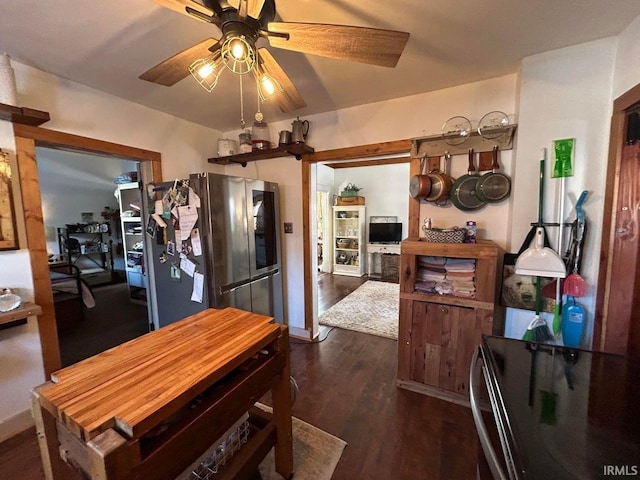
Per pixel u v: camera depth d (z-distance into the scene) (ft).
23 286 6.07
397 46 3.76
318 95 7.73
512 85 6.64
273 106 8.46
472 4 4.42
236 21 3.46
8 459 5.26
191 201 7.49
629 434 2.41
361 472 4.82
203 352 3.51
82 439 2.45
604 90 5.39
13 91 5.46
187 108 8.55
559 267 5.63
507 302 6.42
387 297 15.03
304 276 10.22
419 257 7.30
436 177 7.24
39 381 6.32
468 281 6.78
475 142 7.00
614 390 2.96
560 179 5.82
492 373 3.28
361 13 4.62
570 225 5.74
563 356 3.54
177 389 2.82
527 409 2.70
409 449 5.28
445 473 4.78
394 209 19.93
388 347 9.45
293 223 10.23
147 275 9.14
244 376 3.66
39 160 15.46
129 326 11.25
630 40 4.84
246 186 8.54
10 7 4.27
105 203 20.25
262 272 9.32
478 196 6.94
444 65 6.23
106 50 5.52
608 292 5.26
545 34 5.20
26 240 6.09
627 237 5.02
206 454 3.44
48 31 4.91
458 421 5.99
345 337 10.27
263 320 4.51
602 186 5.48
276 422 4.51
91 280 18.43
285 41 3.76
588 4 4.40
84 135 7.01
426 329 6.81
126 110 7.88
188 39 5.21
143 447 2.60
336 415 6.20
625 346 5.06
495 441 2.71
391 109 8.04
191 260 7.69
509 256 6.35
